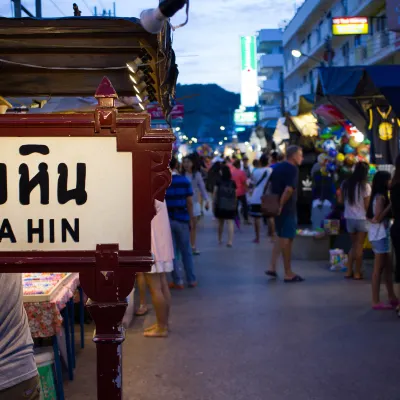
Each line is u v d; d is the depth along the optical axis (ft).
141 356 21.29
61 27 11.59
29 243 7.95
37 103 18.66
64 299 16.90
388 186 27.30
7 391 9.05
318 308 27.94
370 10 105.81
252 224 66.74
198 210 44.80
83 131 7.91
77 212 7.96
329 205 48.70
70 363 18.81
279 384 18.42
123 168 7.98
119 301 8.04
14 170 7.89
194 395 17.66
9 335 9.12
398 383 18.39
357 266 34.63
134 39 12.20
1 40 12.29
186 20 10.09
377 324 25.03
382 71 33.45
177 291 32.30
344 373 19.29
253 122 265.75
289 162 34.50
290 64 190.08
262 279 35.19
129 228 8.00
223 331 24.27
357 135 47.96
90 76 14.92
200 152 144.66
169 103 17.10
